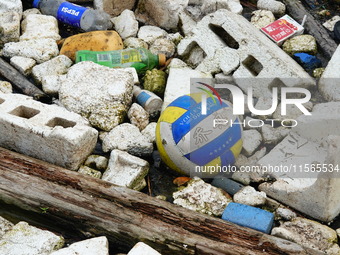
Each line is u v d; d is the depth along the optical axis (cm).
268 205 177
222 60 206
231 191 180
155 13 229
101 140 194
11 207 177
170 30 230
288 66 196
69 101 197
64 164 182
